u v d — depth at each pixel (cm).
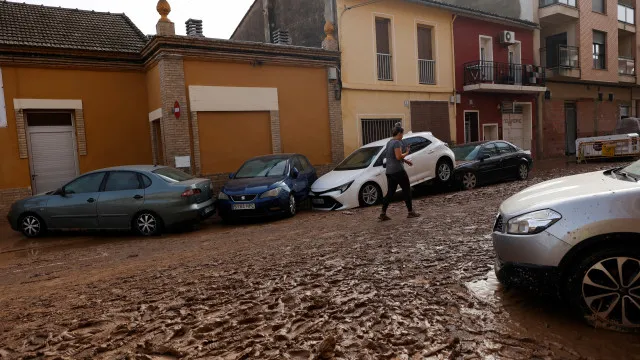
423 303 393
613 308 319
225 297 445
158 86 1264
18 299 505
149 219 912
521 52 2147
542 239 330
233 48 1290
